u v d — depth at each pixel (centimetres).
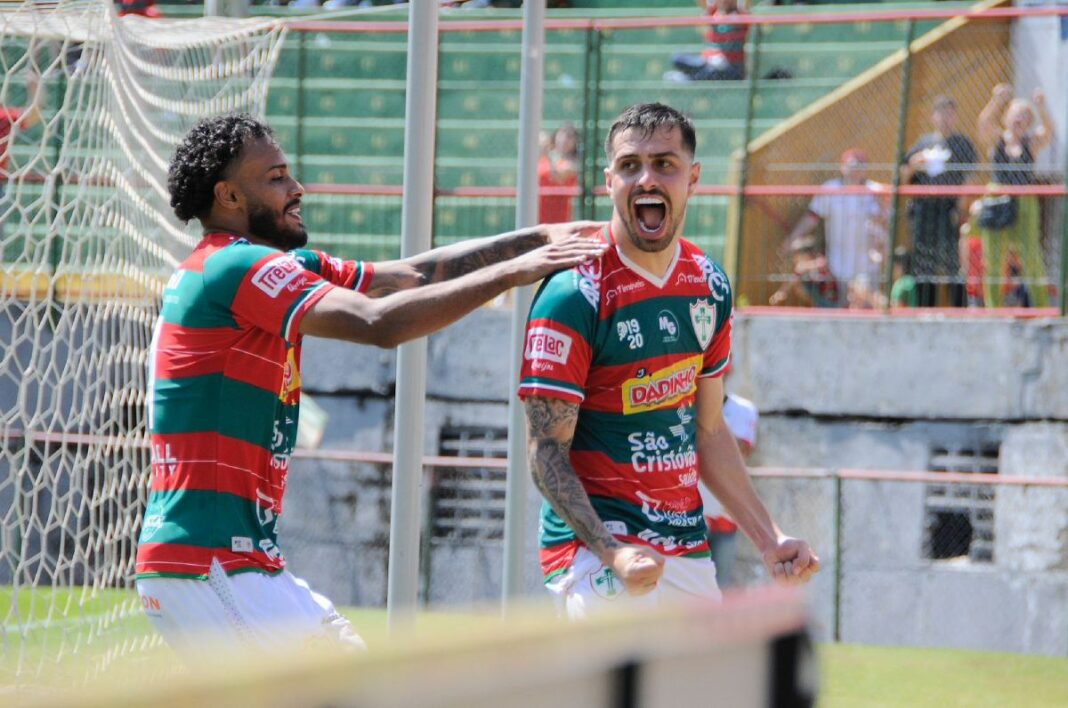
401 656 362
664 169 1345
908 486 3453
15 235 2261
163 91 2812
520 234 1507
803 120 4216
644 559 1243
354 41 4728
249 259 1247
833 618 3406
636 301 1360
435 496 3750
